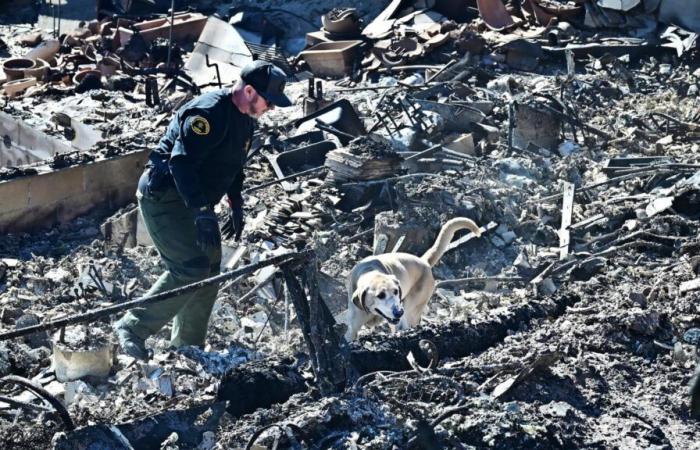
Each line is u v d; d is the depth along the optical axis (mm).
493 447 13531
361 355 16000
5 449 14195
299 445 13219
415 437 13203
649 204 27562
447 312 22906
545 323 18531
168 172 17641
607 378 16250
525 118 34062
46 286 25062
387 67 47094
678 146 34281
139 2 57562
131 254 27156
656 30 48906
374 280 19516
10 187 28484
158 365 17828
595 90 41125
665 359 17062
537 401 15016
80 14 58500
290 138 34625
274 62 48312
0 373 18562
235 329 21766
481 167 31375
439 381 14797
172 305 18203
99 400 16688
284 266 14609
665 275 22172
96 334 18109
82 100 44531
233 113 17188
